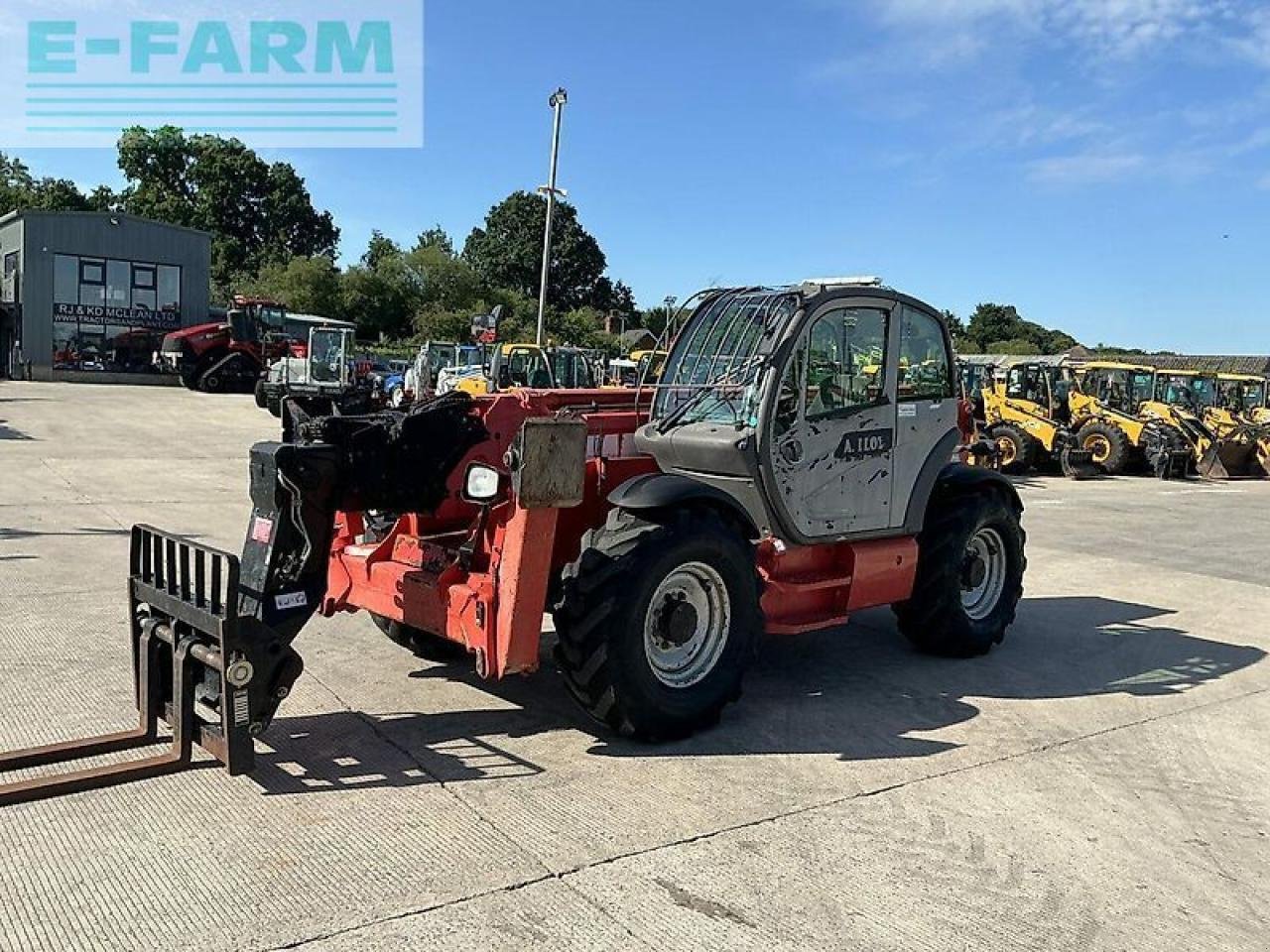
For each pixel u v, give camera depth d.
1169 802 4.21
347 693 5.11
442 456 4.67
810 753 4.59
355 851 3.47
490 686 5.27
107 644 5.68
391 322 54.16
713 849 3.59
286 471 4.07
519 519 4.19
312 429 4.39
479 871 3.36
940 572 6.03
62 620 6.14
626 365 21.11
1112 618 7.61
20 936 2.91
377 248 62.94
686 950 2.96
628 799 3.98
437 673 5.45
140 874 3.28
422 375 22.95
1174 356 44.88
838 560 5.58
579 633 4.33
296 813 3.74
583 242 70.31
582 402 5.68
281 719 4.72
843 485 5.46
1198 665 6.34
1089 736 4.97
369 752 4.36
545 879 3.33
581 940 2.98
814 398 5.32
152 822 3.64
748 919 3.14
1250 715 5.40
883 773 4.39
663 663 4.66
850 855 3.60
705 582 4.77
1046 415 20.36
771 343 5.19
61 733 4.39
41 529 9.02
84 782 3.87
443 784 4.05
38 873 3.27
